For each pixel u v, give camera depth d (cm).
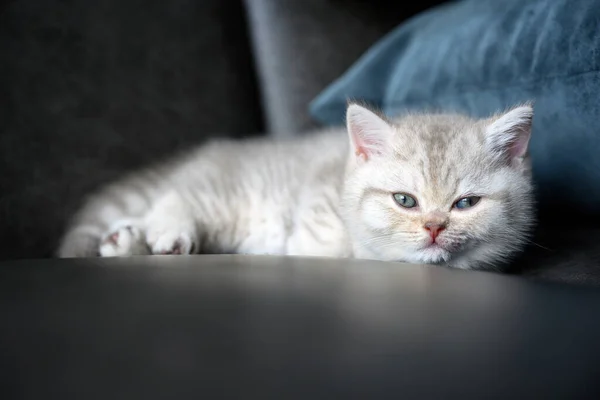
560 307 16
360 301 17
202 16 42
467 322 15
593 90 27
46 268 19
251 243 36
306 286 18
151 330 14
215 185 35
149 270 19
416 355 13
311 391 11
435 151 28
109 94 38
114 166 38
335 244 31
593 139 27
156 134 40
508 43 31
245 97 43
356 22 45
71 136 37
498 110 31
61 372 12
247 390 11
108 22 39
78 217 34
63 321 15
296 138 39
